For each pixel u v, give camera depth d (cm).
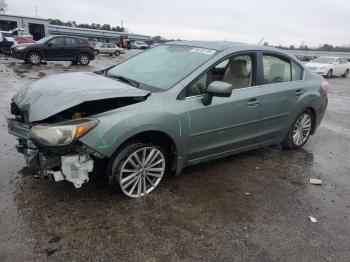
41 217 334
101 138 330
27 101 360
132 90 370
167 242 314
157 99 374
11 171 420
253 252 310
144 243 310
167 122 372
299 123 564
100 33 7712
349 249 326
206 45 464
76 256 287
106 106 356
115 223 334
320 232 349
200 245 313
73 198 370
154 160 390
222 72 433
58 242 301
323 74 2209
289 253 313
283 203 402
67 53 1864
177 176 445
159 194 395
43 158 332
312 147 612
